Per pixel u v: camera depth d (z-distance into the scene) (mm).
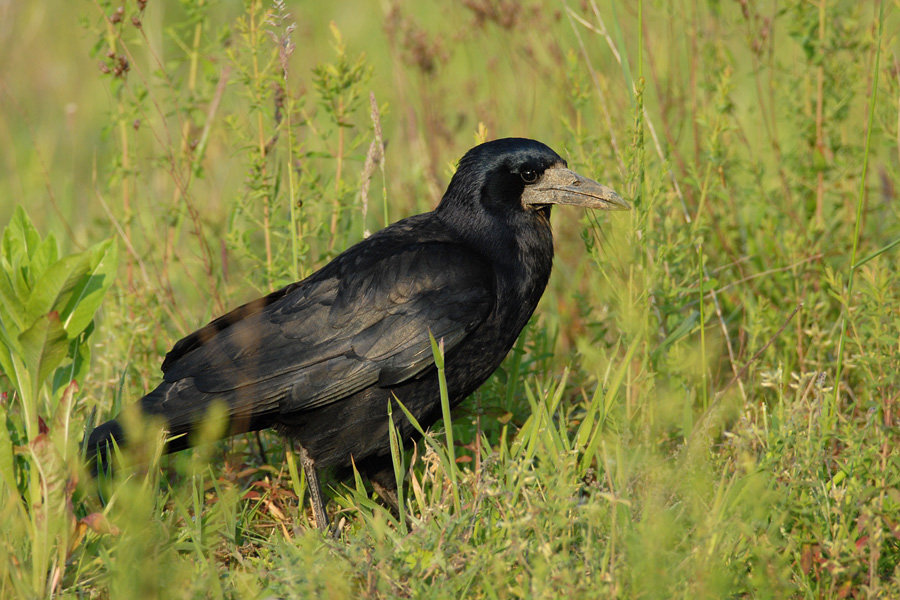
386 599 5879
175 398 7637
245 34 9250
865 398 8453
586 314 9953
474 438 8680
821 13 10141
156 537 6375
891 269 9047
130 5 10195
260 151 9391
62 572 6105
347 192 9602
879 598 5828
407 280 7855
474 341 8078
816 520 6215
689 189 10758
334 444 7988
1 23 17406
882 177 11742
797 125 10547
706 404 8086
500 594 5832
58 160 15664
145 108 10961
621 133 10281
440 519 6672
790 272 9953
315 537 6512
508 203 8359
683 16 11109
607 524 6168
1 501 6512
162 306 10305
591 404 7754
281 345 7801
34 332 5918
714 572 5613
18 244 6746
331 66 9383
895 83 9547
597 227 8391
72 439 6504
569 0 15734
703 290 8766
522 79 14703
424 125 13250
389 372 7777
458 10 15273
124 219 10891
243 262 11812
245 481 8711
